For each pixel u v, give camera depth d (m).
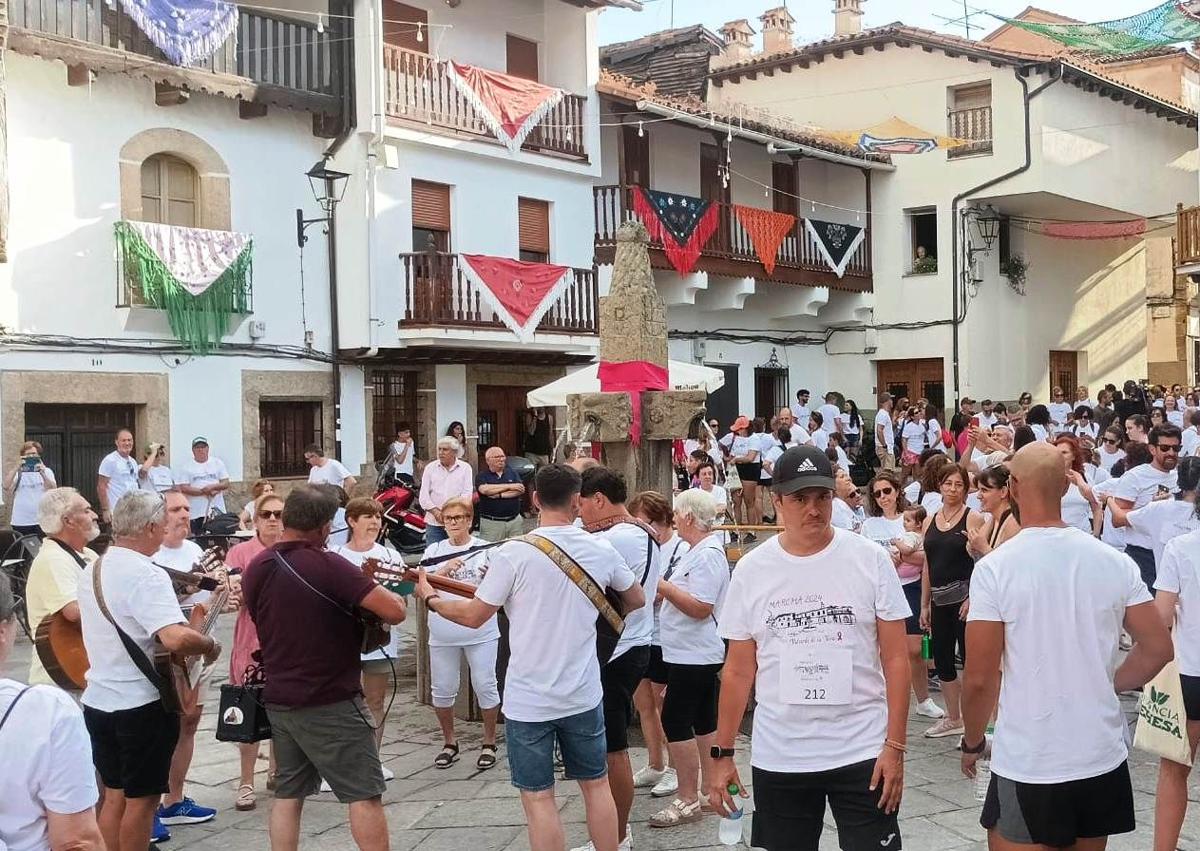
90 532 5.88
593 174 22.28
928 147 24.70
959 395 27.42
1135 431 12.39
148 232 15.82
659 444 9.34
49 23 14.95
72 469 15.59
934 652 7.96
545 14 22.38
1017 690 4.13
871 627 4.18
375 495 14.69
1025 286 29.92
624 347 9.27
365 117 18.30
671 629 6.36
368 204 18.39
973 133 27.30
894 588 4.15
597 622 5.38
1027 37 32.88
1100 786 4.05
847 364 28.88
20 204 14.85
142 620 5.20
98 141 15.68
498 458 13.29
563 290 20.52
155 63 15.77
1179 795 5.06
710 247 23.88
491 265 19.28
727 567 6.40
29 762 2.93
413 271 18.83
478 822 6.61
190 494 14.91
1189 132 32.59
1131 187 29.70
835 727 4.13
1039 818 4.04
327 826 6.65
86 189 15.55
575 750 5.21
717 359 25.84
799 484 4.13
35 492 13.25
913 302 28.05
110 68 15.31
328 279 18.53
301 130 18.20
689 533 6.39
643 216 22.59
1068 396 32.09
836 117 29.03
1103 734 4.06
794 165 28.06
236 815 6.86
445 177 19.69
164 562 6.70
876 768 4.06
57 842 2.96
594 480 6.35
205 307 16.52
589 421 9.06
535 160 21.09
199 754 8.12
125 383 15.88
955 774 7.14
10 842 2.92
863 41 28.11
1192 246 22.36
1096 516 9.38
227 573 6.39
